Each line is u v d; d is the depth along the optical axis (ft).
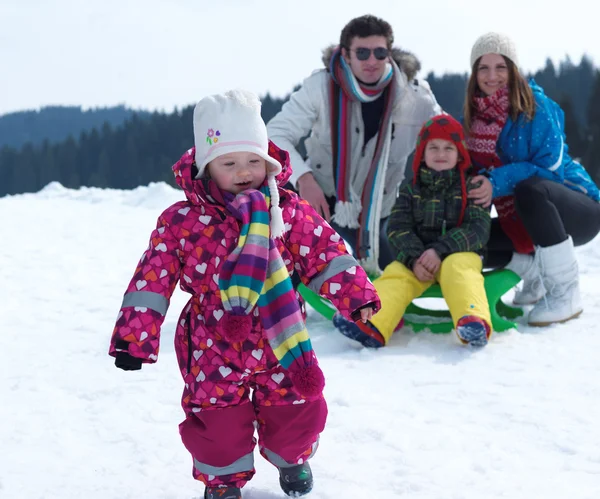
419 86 15.14
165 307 6.95
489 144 14.06
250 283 6.75
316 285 7.27
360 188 15.33
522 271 14.44
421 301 16.62
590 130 91.71
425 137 13.52
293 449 7.16
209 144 7.20
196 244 7.05
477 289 12.62
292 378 6.84
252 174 7.25
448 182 13.51
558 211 13.58
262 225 6.94
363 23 14.15
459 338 12.32
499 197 14.26
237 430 6.96
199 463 7.02
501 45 13.69
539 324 13.60
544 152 13.91
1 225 26.25
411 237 13.47
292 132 15.06
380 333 12.61
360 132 14.96
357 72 14.38
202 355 7.00
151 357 6.76
